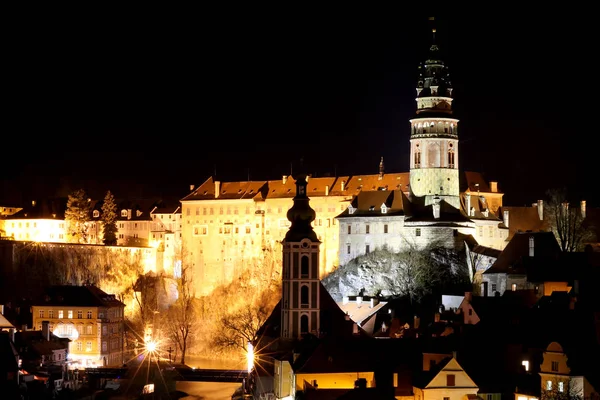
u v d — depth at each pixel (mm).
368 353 194125
